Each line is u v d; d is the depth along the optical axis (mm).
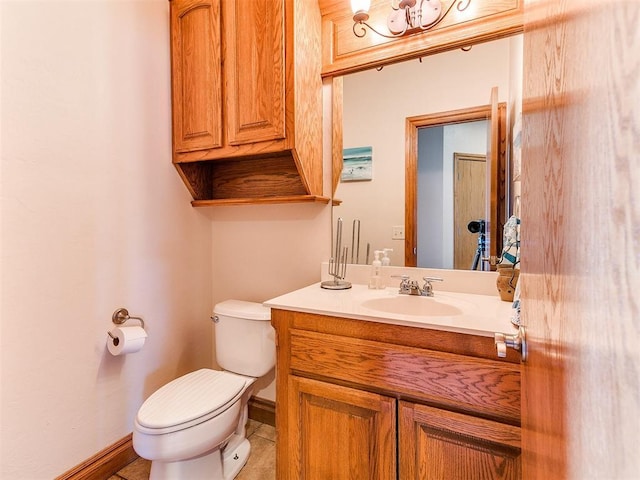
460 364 925
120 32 1489
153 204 1670
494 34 1298
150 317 1659
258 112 1514
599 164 299
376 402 1031
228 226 1981
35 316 1196
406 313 1320
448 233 1474
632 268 240
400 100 1535
